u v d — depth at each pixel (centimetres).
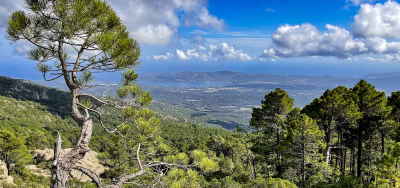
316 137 2367
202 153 604
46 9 458
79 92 517
